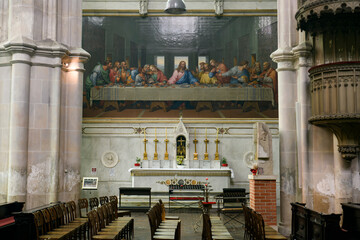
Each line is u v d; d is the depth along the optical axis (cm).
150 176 1872
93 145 1991
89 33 2030
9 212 945
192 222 1385
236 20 2038
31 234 793
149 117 2011
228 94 2014
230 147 1994
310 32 1122
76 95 1265
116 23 2044
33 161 1173
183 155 1959
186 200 1691
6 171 1166
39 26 1202
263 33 2020
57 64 1208
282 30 1216
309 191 1120
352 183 1079
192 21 2052
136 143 1995
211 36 2044
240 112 2011
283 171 1178
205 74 2030
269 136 1227
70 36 1269
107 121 2002
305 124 1133
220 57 2036
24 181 1149
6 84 1188
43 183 1181
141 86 2025
